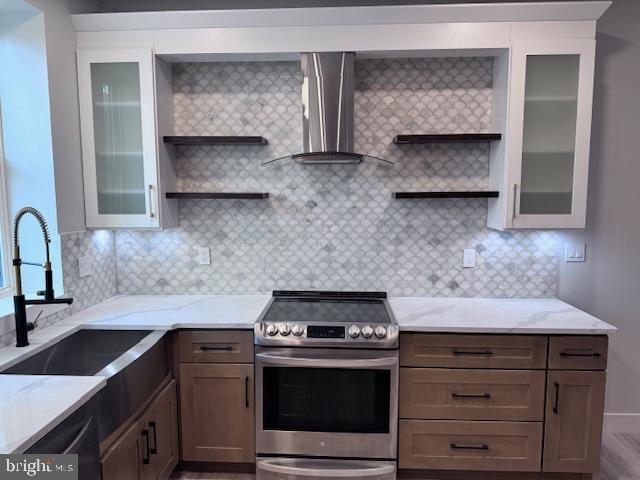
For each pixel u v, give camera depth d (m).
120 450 1.56
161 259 2.62
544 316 2.16
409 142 2.38
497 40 2.15
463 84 2.44
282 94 2.50
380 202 2.54
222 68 2.50
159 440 1.92
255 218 2.58
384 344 1.99
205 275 2.62
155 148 2.25
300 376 2.05
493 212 2.38
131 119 2.26
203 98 2.52
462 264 2.55
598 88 2.42
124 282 2.62
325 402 2.06
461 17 2.13
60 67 2.08
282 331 2.02
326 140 2.23
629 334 2.55
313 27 2.19
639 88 2.40
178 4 2.52
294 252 2.59
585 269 2.52
